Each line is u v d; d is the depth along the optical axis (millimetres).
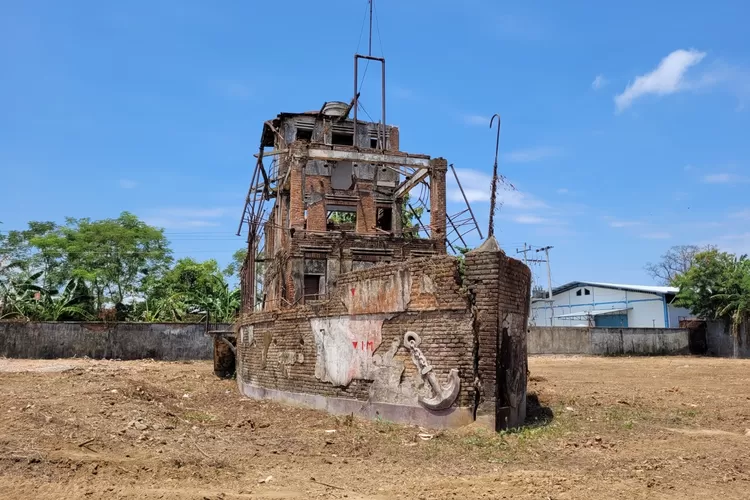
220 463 8922
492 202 12781
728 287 45625
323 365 14898
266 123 31109
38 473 7746
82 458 8492
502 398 11914
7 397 13359
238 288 48500
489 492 7434
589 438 11195
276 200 31047
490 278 11695
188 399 18547
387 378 12789
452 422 11539
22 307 41719
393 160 25922
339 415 13992
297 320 16328
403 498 7270
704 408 15414
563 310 59375
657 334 45500
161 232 53938
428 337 12070
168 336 39906
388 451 10039
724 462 9250
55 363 33844
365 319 13539
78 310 42531
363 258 25609
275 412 15125
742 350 44938
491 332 11539
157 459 8891
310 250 25062
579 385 21562
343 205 29656
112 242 50469
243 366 20812
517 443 10555
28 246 51562
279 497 7262
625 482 7980
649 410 14945
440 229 26375
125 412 12469
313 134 32156
